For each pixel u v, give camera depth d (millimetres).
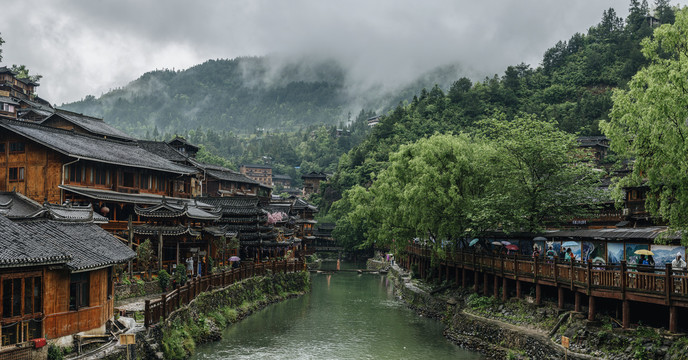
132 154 57594
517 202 41406
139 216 50156
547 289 37844
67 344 23297
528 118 44719
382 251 118250
